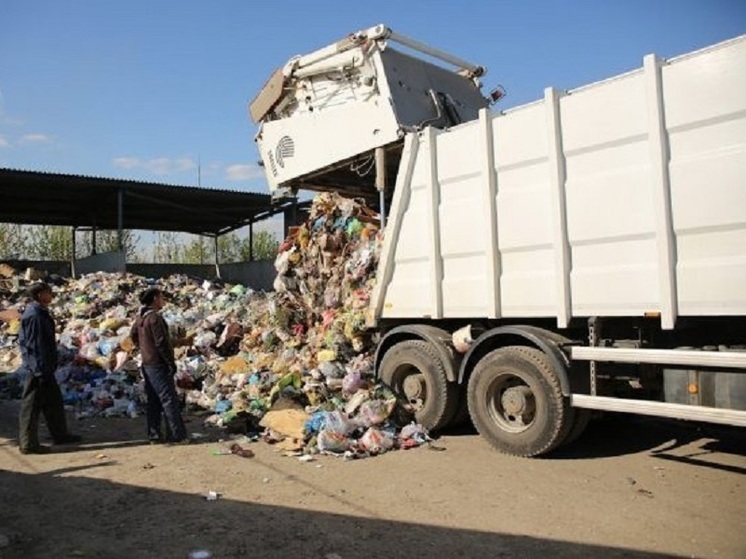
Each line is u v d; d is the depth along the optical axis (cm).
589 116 563
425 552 401
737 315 489
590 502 488
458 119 867
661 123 515
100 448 666
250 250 2647
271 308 1044
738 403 496
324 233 935
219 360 1040
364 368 797
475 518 457
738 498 495
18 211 2333
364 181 945
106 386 902
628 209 539
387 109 808
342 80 877
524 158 611
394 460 611
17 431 741
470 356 666
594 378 578
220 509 479
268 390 828
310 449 638
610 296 553
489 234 639
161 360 683
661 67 518
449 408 694
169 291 1614
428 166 698
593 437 692
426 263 713
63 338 1153
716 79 488
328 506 483
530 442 604
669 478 548
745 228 477
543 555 396
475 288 662
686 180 504
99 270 2011
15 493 521
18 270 1772
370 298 804
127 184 1977
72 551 407
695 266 501
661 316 517
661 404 532
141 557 398
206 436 714
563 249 580
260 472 572
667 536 423
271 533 432
